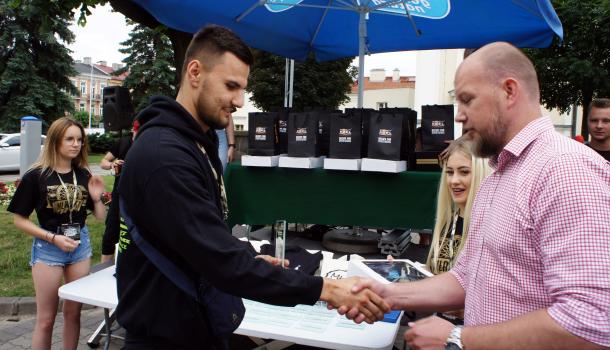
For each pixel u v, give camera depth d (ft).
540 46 14.62
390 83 132.67
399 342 9.84
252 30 14.99
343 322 6.51
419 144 12.52
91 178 11.05
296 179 11.94
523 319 4.09
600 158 4.13
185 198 4.53
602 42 26.04
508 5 13.37
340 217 11.70
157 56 91.25
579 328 3.71
